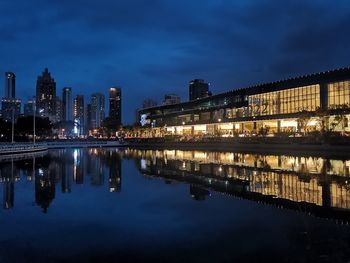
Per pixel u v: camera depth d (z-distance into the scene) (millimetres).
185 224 18031
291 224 17703
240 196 25891
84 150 117812
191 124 160875
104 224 18141
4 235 16266
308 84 99875
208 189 29406
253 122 122625
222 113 139125
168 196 26250
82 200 24844
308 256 13289
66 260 13242
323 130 82688
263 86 117188
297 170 42781
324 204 22594
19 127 150375
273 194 26547
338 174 38344
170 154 86000
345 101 90312
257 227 17266
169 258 13391
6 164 56531
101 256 13617
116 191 28906
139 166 52969
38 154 86875
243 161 58438
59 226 17797
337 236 15617
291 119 106625
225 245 14695
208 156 73875
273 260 13000
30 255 13703
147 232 16688
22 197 26078
